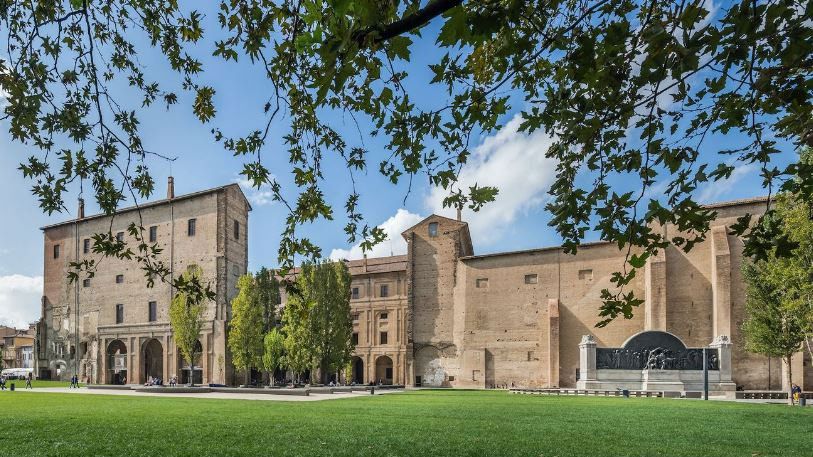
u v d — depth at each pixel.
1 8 6.95
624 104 5.20
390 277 72.19
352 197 8.12
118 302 64.31
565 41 4.59
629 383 44.41
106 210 7.57
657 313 49.34
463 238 67.56
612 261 54.62
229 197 60.75
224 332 57.09
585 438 14.02
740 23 3.97
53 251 71.12
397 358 69.38
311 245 8.07
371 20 3.52
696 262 49.94
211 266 59.12
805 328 30.14
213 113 8.91
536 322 57.06
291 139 7.80
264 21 6.73
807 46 4.09
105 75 8.24
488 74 6.43
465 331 60.62
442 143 6.14
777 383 45.00
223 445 12.40
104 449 11.80
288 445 12.45
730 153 5.20
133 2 7.79
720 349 43.53
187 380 59.12
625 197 5.22
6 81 6.93
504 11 3.78
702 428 16.70
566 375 54.62
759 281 35.88
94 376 64.25
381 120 5.58
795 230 25.47
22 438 13.61
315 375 61.47
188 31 8.26
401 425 16.86
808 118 5.07
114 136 7.10
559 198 5.37
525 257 59.06
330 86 3.98
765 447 12.74
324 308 53.91
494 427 16.47
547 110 5.30
